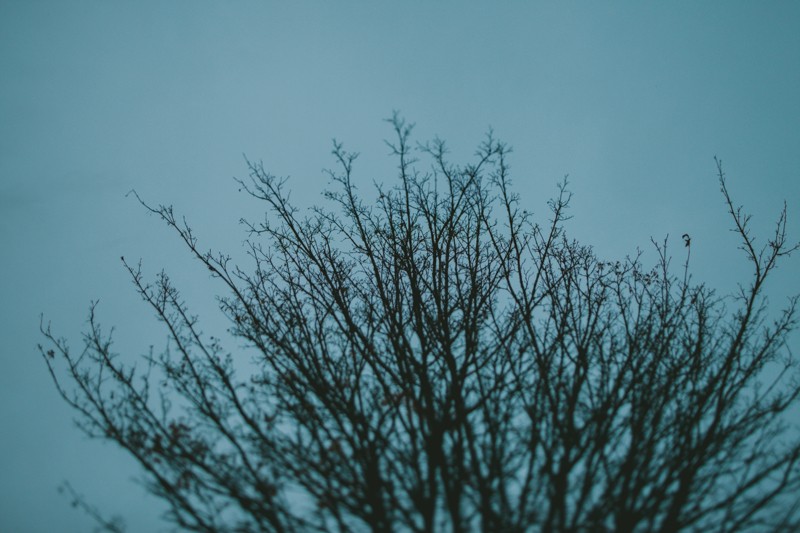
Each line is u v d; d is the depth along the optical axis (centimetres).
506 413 711
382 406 752
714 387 716
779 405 687
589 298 870
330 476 655
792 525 575
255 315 868
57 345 737
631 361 764
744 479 628
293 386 748
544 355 780
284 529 598
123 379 721
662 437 681
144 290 859
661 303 847
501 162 892
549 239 945
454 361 777
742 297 828
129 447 638
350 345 826
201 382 743
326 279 927
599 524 600
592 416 702
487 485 632
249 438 687
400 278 924
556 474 640
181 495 606
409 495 639
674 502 620
